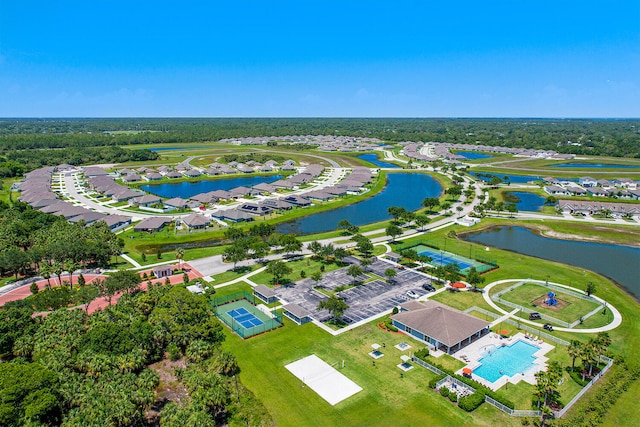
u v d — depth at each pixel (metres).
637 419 66.88
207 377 69.81
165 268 124.56
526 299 108.56
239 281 121.38
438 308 92.06
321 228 180.62
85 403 61.31
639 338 89.81
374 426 65.19
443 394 72.06
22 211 186.12
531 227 177.75
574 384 75.00
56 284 118.06
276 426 65.31
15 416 59.72
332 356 84.06
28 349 77.75
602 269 131.62
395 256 136.25
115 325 79.81
